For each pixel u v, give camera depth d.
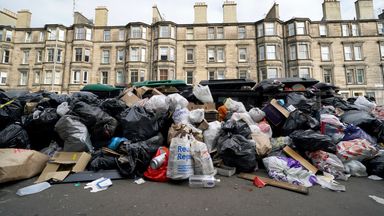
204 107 5.46
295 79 7.58
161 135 4.22
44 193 2.82
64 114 4.16
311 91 6.51
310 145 3.73
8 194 2.77
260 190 2.97
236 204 2.52
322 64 21.88
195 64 22.80
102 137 4.12
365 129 4.65
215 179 3.23
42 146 4.34
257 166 3.86
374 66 21.72
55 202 2.56
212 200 2.62
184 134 3.39
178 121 4.44
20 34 23.98
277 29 22.38
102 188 2.97
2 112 4.09
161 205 2.49
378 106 5.75
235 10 23.58
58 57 22.89
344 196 2.79
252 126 4.43
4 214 2.28
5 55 23.45
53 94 5.35
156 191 2.90
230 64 22.59
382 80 21.48
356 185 3.21
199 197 2.71
